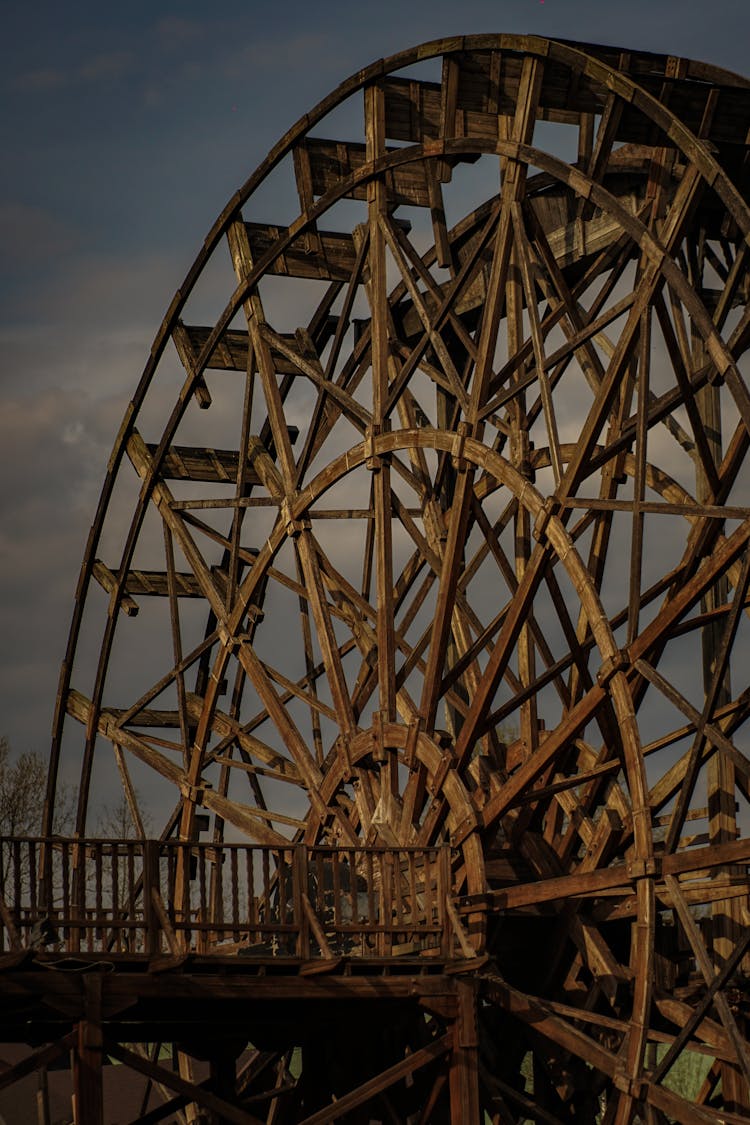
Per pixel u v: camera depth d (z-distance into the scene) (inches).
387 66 871.1
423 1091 789.2
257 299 1021.2
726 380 669.3
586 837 820.0
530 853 832.9
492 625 847.7
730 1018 628.4
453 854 807.1
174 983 642.2
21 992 614.9
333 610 1002.7
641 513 709.3
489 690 787.4
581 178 759.7
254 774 1164.5
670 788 800.9
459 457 824.3
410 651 919.7
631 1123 666.2
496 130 900.6
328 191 944.9
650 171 823.1
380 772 903.7
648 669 700.0
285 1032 812.6
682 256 882.8
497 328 822.5
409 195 953.5
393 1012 747.4
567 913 796.0
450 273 972.6
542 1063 815.7
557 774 848.9
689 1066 1393.9
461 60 833.5
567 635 800.9
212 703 1067.9
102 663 1170.6
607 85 749.9
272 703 1001.5
